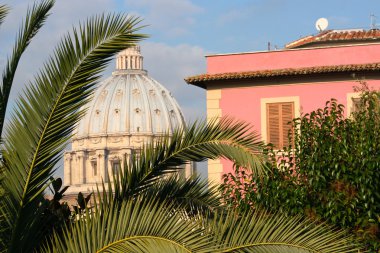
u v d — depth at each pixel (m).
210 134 12.23
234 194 19.67
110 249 9.88
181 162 12.24
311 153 19.88
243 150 12.02
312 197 19.23
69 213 12.66
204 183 13.56
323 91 36.12
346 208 18.72
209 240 10.08
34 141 10.95
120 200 11.78
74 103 11.03
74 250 10.17
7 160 10.95
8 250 11.03
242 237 10.21
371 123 19.73
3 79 11.61
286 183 19.36
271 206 19.19
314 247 10.20
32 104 10.98
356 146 19.45
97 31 11.05
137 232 9.84
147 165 12.09
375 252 18.27
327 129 19.97
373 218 18.84
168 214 10.09
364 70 35.75
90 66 11.02
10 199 10.95
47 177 11.13
